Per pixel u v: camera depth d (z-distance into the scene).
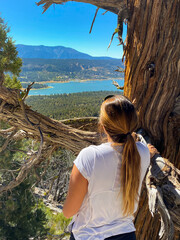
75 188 0.98
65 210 1.03
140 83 2.68
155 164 2.04
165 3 2.37
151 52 2.53
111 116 1.00
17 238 9.38
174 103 2.66
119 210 1.02
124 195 0.99
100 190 0.98
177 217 1.83
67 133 3.18
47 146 3.66
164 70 2.54
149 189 1.93
